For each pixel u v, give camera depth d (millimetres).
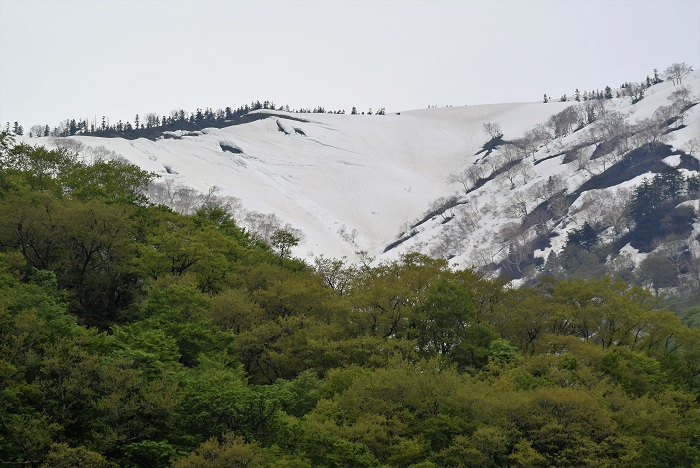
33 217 98562
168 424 63969
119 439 61875
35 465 60000
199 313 91688
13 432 59062
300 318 97125
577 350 94375
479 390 78750
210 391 66062
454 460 70688
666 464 72125
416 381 77375
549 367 89500
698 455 73750
